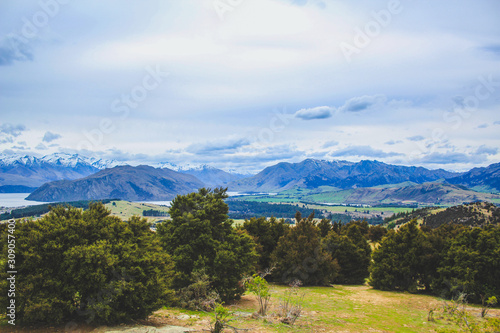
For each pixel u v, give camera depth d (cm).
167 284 1700
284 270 3800
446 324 1972
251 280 2052
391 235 3825
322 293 3209
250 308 2216
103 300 1395
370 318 2092
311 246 3875
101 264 1421
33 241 1382
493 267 2828
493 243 2858
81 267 1386
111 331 1334
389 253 3675
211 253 2381
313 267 3822
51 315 1323
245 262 2434
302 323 1780
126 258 1515
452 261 3166
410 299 2964
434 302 2811
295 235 4062
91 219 1605
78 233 1516
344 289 3631
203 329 1457
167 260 1806
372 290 3588
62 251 1423
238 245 2488
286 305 1966
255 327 1603
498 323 1339
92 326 1416
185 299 2070
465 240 3123
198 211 2436
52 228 1462
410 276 3575
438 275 3409
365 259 4653
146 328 1395
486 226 3120
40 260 1358
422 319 2120
